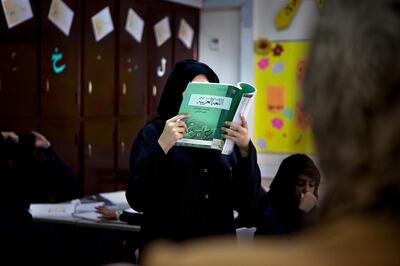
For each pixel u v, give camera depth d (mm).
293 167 2322
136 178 1808
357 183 353
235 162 1854
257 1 5500
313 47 373
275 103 5477
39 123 3857
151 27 5035
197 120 1815
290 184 2314
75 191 3232
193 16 5637
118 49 4621
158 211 1840
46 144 3135
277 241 374
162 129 1950
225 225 1854
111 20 4520
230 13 5676
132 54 4793
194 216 1817
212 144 1787
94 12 4316
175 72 2025
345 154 357
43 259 1743
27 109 3740
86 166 4324
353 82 349
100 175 4484
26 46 3701
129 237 2707
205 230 1814
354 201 352
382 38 343
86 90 4270
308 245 347
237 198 1864
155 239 1823
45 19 3844
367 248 330
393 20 343
